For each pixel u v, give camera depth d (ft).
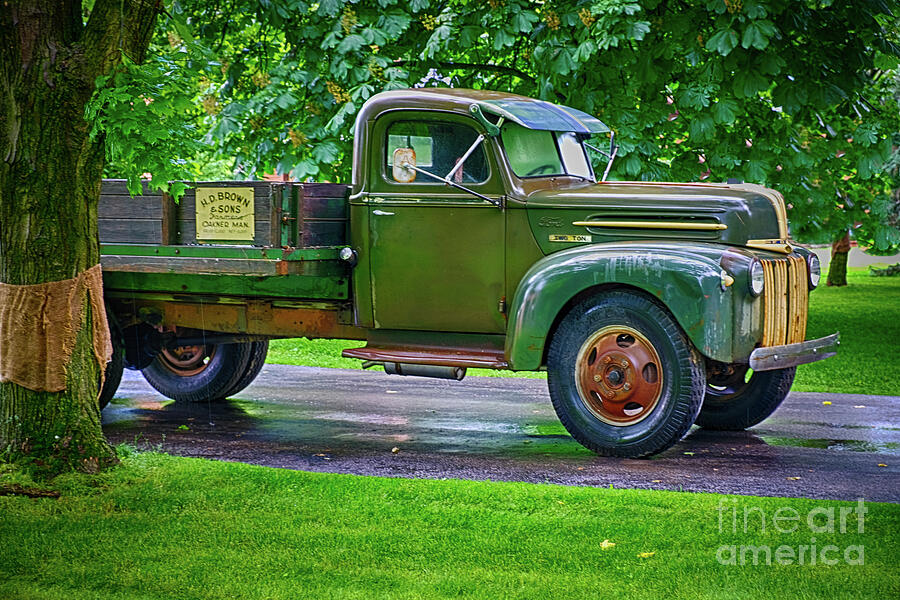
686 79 42.75
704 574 16.61
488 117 27.27
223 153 45.60
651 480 23.25
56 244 22.50
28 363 22.33
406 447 26.96
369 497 21.12
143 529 18.94
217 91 46.11
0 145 22.49
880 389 37.09
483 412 32.09
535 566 17.02
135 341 32.12
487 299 27.43
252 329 30.60
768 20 37.60
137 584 16.12
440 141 27.68
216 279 30.09
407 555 17.54
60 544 18.06
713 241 25.75
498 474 23.89
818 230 47.65
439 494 21.30
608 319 25.49
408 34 43.93
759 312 25.30
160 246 27.81
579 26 39.34
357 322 28.81
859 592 15.79
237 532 18.74
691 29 39.34
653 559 17.35
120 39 22.30
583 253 25.81
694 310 24.43
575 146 30.27
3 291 22.47
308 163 42.47
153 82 21.66
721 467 24.63
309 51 42.86
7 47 22.17
